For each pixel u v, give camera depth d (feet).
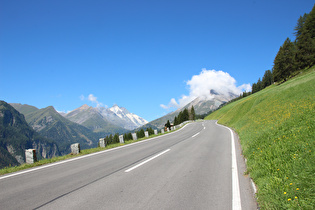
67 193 17.01
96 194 16.55
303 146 21.01
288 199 12.52
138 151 41.57
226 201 14.80
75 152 42.57
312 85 72.43
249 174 21.17
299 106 51.60
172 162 28.73
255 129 56.34
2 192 17.93
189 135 76.13
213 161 28.76
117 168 26.22
